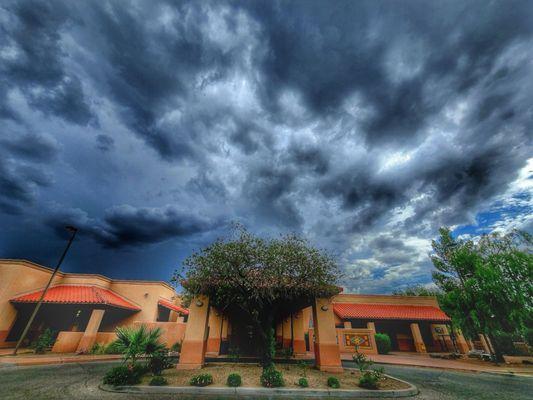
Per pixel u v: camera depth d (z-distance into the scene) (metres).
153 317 23.84
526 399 8.59
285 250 11.64
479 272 17.33
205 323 12.26
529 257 16.89
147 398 7.73
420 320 25.25
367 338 22.86
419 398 8.66
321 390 8.68
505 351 18.94
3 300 17.92
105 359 15.74
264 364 11.80
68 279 22.84
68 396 7.72
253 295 11.43
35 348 16.91
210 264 11.34
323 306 13.18
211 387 8.63
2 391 8.09
